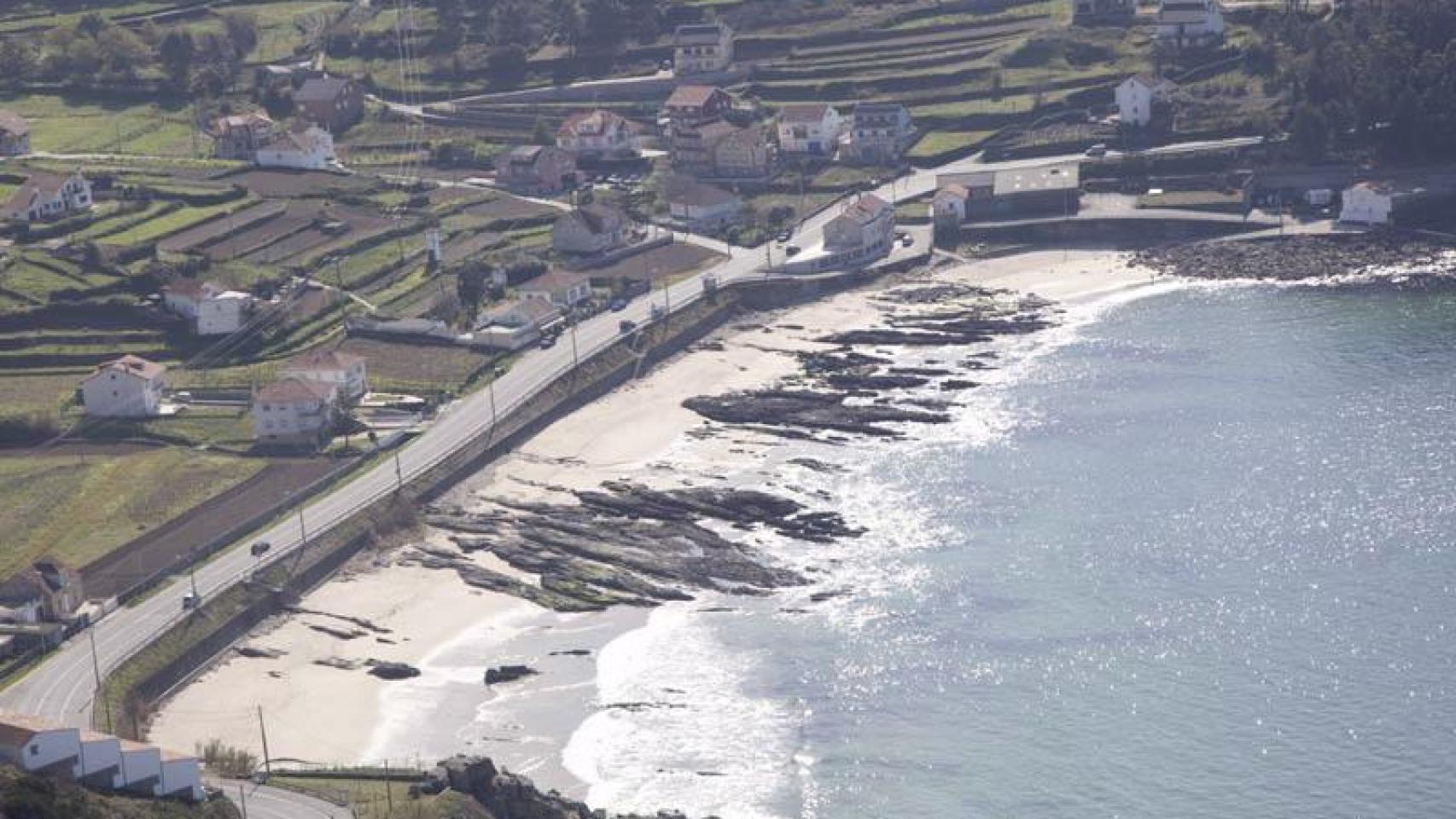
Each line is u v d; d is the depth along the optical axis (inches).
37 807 6978.4
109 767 7495.1
